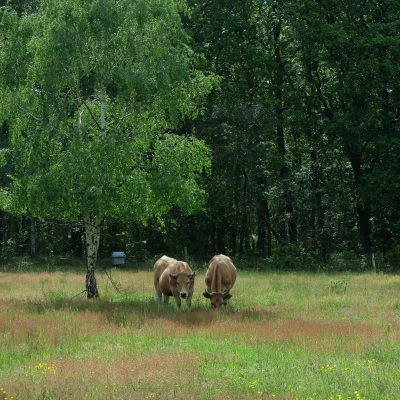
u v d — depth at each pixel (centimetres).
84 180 2167
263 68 4406
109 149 2170
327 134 4362
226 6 4522
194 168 2430
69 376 1158
